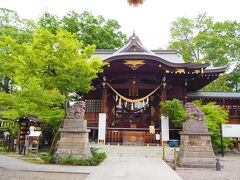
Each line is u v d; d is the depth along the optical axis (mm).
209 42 37656
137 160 14078
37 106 16641
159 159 14789
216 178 9375
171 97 26375
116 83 26062
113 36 36750
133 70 24812
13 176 8609
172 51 32281
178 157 13555
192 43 40062
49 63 12695
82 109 13695
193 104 13664
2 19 27297
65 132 13141
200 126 13227
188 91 29375
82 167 11250
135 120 26359
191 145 12922
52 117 19125
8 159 13406
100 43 34906
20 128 17406
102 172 9844
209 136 13016
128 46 25391
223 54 37219
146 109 26750
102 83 24828
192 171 11297
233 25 37625
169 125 23547
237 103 26562
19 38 26609
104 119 23375
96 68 14727
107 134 23562
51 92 16109
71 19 34031
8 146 18484
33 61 12555
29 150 17297
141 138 23172
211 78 25703
